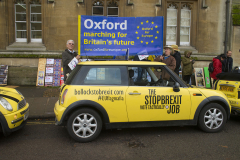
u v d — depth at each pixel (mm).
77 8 9484
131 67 3939
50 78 9078
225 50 10195
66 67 5750
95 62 3908
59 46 9539
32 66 9367
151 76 4055
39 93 7586
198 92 4016
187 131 4262
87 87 3676
